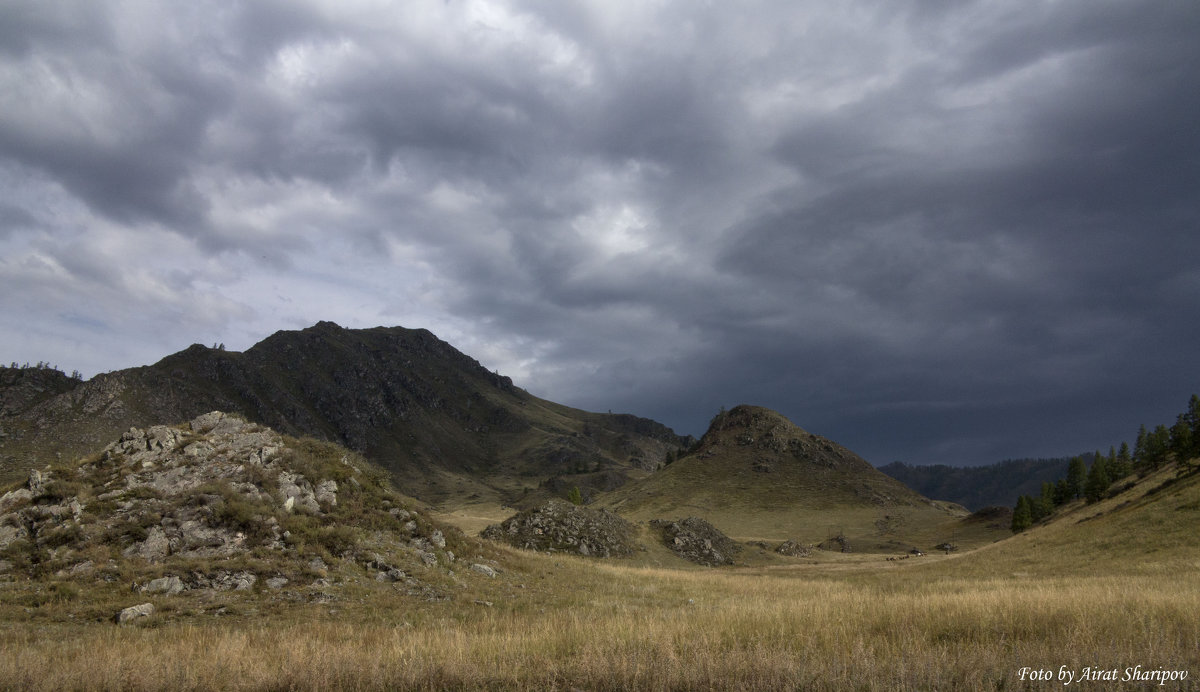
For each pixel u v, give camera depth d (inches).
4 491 864.9
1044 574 1608.0
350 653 417.7
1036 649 387.2
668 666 371.6
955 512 6624.0
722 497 6742.1
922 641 437.1
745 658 383.6
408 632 543.8
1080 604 520.1
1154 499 2123.5
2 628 572.7
